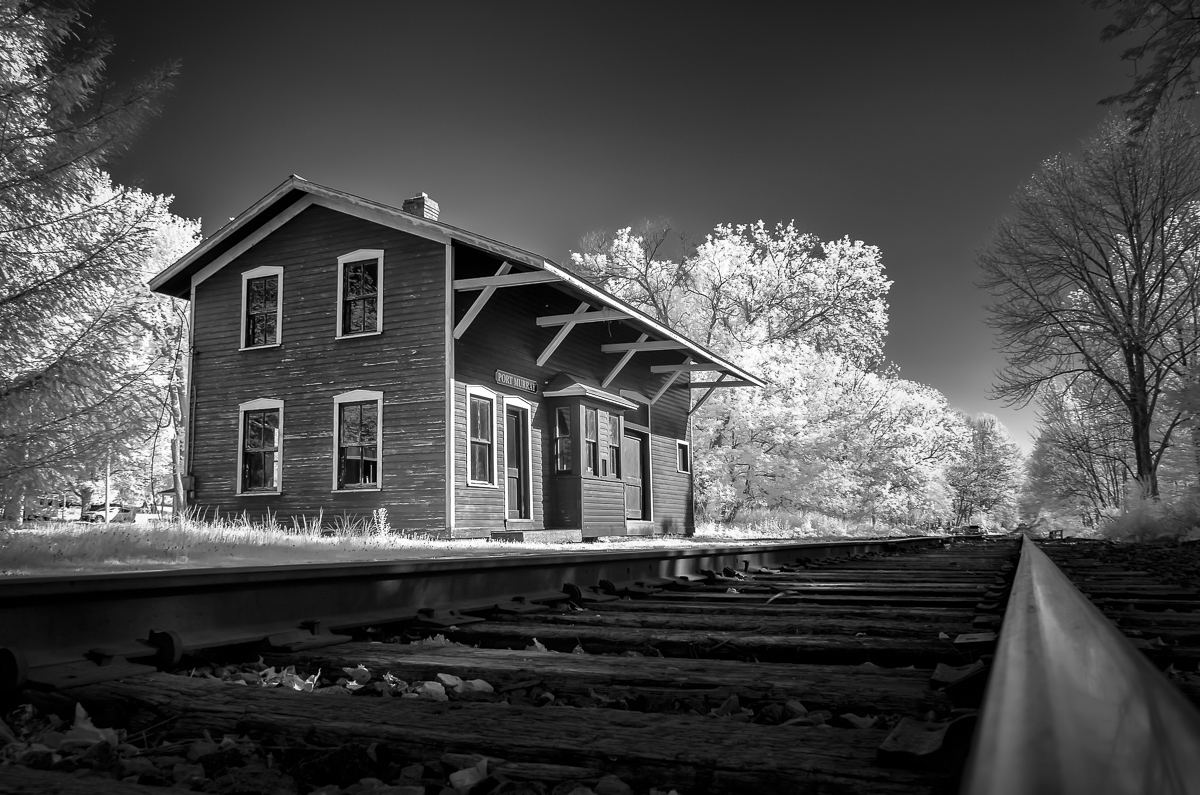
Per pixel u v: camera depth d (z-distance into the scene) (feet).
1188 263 94.48
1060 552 45.88
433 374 57.88
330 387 61.41
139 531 37.99
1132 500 77.56
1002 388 103.96
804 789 5.13
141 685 8.32
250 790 5.41
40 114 40.19
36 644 9.22
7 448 34.81
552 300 70.23
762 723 7.58
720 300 145.18
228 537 39.83
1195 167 90.17
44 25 40.37
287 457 62.44
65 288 38.11
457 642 13.56
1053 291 101.76
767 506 121.90
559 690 8.85
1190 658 10.03
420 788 5.16
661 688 8.64
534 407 66.44
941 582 24.47
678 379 93.25
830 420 132.67
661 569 24.52
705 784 5.37
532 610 16.39
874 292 158.20
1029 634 3.84
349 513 59.52
